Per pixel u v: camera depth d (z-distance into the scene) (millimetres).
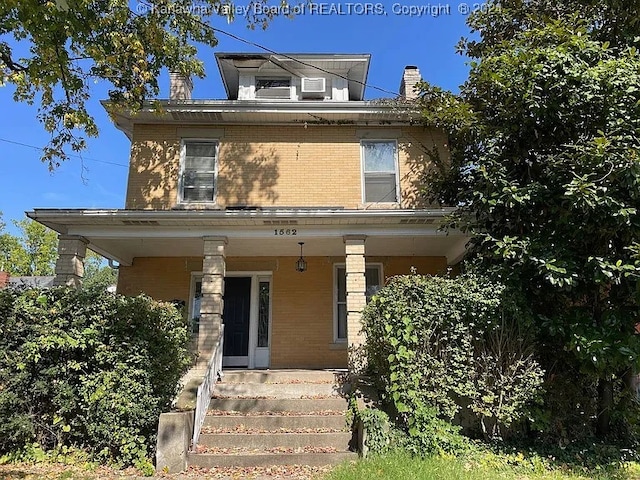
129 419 6621
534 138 8492
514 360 7246
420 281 7582
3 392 6441
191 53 9883
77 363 6684
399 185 12406
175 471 6297
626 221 6754
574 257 7375
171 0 8969
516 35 9867
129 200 12070
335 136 12766
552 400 7633
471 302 7281
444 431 6777
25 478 5824
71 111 8234
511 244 7473
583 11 9406
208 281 9797
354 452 6777
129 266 12297
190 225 10070
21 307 6699
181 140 12547
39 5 6559
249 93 13602
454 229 10094
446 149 12570
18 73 6941
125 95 8898
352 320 9695
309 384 8562
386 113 12492
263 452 6785
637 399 8336
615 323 7152
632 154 6430
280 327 12039
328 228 10227
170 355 7246
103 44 7855
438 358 7320
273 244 11164
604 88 7352
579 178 6652
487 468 6262
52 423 6707
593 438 7660
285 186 12359
